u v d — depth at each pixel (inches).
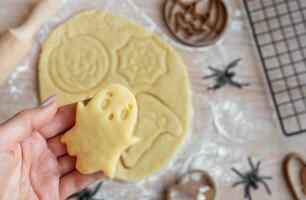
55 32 20.5
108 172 15.1
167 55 20.6
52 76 20.1
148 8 21.4
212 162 20.5
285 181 20.8
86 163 15.2
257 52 21.4
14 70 20.2
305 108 21.1
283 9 21.6
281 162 20.9
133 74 20.3
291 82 21.2
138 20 21.3
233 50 21.4
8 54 19.1
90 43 20.5
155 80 20.3
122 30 20.7
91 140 15.2
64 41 20.4
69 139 15.4
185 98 20.2
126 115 15.3
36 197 15.9
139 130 19.8
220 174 20.5
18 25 20.7
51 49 20.3
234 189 20.5
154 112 20.1
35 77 20.3
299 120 21.0
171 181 20.1
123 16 21.2
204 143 20.6
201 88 21.0
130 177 19.6
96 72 20.2
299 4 21.6
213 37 21.1
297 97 21.2
